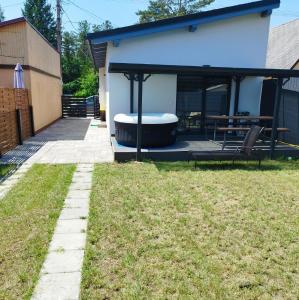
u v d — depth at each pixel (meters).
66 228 3.63
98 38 8.14
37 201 4.44
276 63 14.16
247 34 9.30
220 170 6.38
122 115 7.75
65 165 6.52
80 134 11.35
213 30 9.11
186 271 2.83
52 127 13.77
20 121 8.93
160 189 5.06
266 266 2.95
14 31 10.10
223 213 4.18
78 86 30.45
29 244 3.22
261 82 9.83
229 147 7.75
